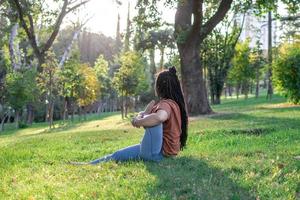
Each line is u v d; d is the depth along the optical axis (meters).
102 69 56.88
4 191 5.23
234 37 41.88
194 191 4.85
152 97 55.06
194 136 11.59
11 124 45.34
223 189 4.95
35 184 5.44
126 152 6.62
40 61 29.94
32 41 28.62
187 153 7.49
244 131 12.21
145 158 6.49
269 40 41.75
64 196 4.75
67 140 12.23
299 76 25.20
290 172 5.83
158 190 4.93
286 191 4.89
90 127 23.23
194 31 21.05
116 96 60.84
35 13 28.66
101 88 54.41
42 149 9.88
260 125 13.35
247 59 45.41
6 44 38.16
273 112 19.81
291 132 10.94
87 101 39.91
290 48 27.92
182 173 5.73
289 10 22.19
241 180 5.38
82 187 5.09
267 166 6.14
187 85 21.58
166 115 6.36
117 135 13.36
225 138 10.87
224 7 20.84
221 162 6.60
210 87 42.44
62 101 48.38
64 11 28.69
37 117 50.34
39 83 34.50
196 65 21.61
